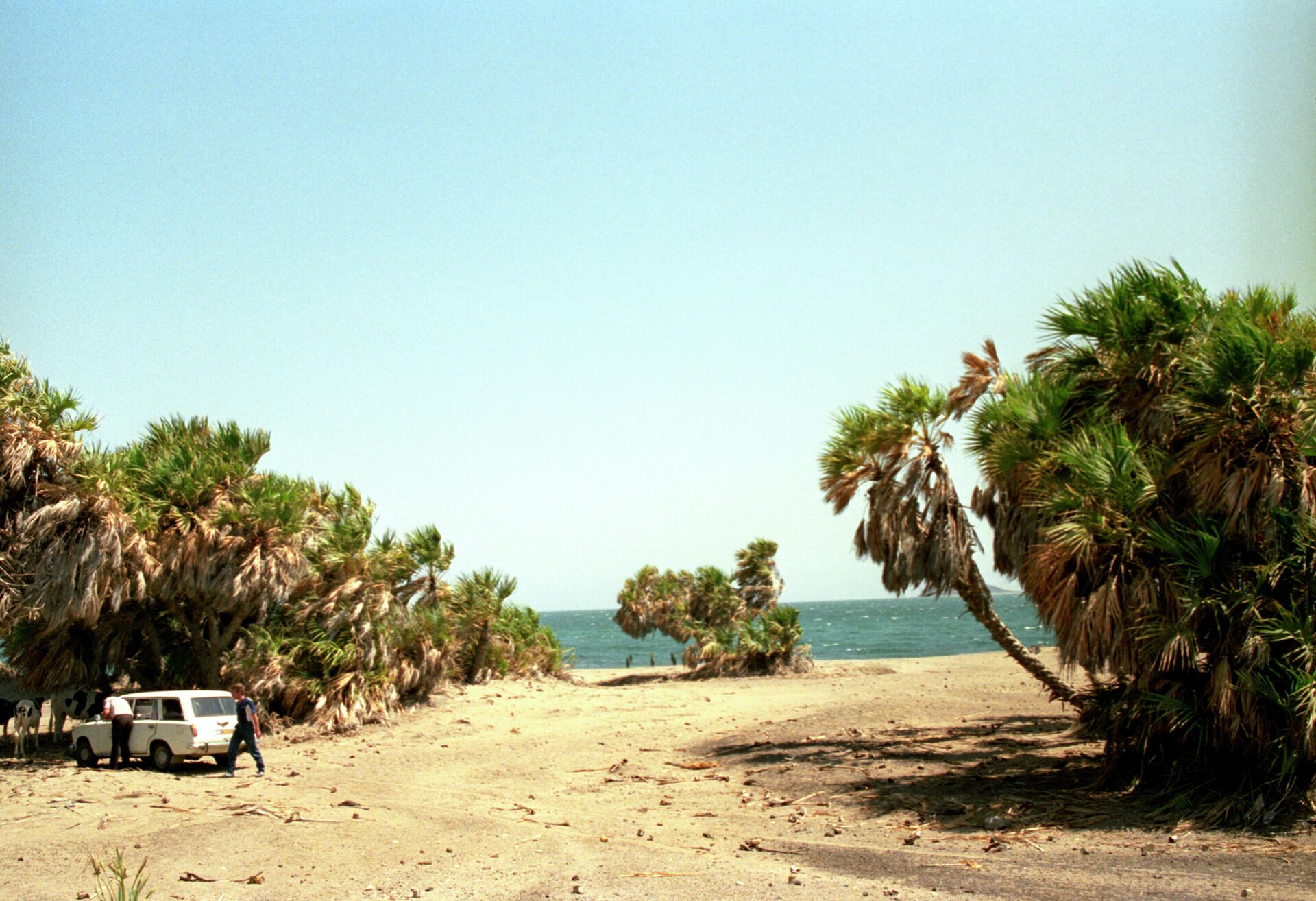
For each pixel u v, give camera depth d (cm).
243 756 1875
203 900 865
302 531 2191
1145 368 1202
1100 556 1095
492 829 1166
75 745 1825
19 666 2156
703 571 4172
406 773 1633
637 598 4325
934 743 1673
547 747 1888
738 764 1627
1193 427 1118
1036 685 2475
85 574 1778
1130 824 1013
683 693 2886
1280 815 961
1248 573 1043
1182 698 1079
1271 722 979
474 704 2569
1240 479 1040
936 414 1644
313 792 1441
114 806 1311
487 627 3052
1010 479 1342
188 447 2177
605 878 920
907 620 15812
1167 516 1107
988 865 910
